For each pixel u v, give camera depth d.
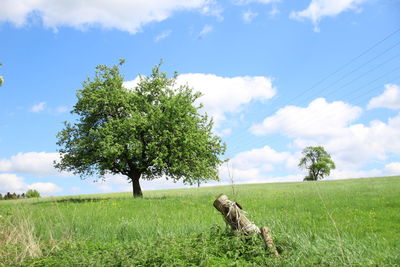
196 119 31.66
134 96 31.06
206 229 10.68
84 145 28.64
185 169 29.23
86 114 30.42
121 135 29.02
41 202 24.08
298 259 6.22
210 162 32.00
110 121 29.17
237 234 7.20
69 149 30.20
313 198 23.14
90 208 18.53
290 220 12.01
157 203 21.94
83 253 7.37
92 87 30.86
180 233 10.34
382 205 18.22
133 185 31.67
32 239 8.84
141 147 28.39
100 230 11.73
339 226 11.82
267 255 6.60
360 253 7.28
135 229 11.27
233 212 7.77
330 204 19.27
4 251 8.44
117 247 7.56
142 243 7.93
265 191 34.84
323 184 46.47
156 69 32.88
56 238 10.66
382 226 12.43
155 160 27.89
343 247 7.14
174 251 6.70
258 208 18.80
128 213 17.34
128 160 30.45
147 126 29.41
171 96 32.41
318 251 7.12
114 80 31.05
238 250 6.64
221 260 6.20
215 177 31.86
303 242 7.68
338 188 33.25
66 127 30.38
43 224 12.16
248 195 28.61
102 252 7.24
